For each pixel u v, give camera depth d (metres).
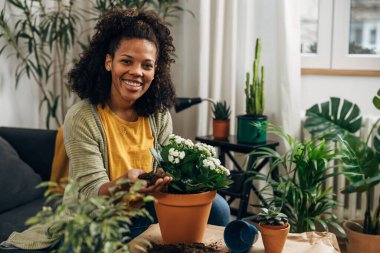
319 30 3.13
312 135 2.82
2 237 1.98
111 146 1.70
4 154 2.42
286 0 2.92
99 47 1.70
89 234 0.97
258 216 1.44
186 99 2.82
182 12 3.24
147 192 1.38
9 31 2.85
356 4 3.07
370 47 3.09
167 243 1.44
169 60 1.82
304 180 2.37
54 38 2.96
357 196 2.98
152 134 1.83
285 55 2.95
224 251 1.42
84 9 3.30
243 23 3.11
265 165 3.13
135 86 1.63
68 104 3.28
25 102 3.15
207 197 1.40
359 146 2.53
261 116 2.66
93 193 1.52
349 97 3.11
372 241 2.50
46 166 2.57
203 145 1.47
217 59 3.09
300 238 1.53
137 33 1.62
